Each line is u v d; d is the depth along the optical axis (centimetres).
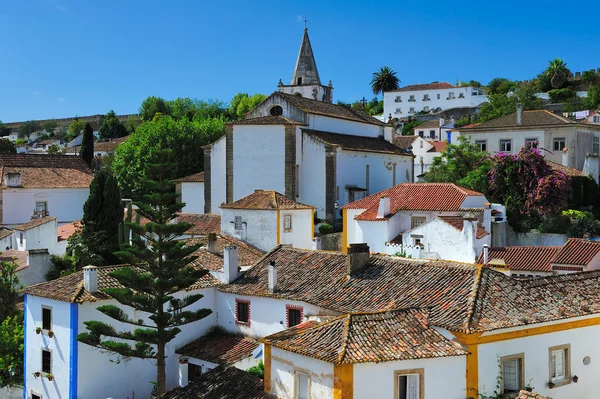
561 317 2377
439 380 2169
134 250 3086
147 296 3098
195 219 5428
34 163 7594
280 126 6041
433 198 4853
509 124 6438
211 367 3216
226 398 2614
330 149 5962
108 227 5431
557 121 6256
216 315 3550
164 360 3161
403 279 2780
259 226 4844
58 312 3403
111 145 13500
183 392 2788
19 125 19588
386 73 14025
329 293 2925
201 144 8381
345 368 2069
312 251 3459
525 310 2383
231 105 15062
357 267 2995
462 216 4494
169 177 8069
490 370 2242
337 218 6072
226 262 3519
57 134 18288
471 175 5484
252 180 6141
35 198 6825
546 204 5072
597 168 5975
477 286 2477
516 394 2227
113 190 5469
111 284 3488
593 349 2492
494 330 2238
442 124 10881
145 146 8169
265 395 2391
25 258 5206
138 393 3509
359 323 2267
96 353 3375
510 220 5091
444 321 2295
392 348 2155
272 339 2370
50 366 3450
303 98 6794
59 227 6469
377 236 4734
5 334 3828
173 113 15238
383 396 2111
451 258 4275
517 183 5216
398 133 11719
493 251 4031
